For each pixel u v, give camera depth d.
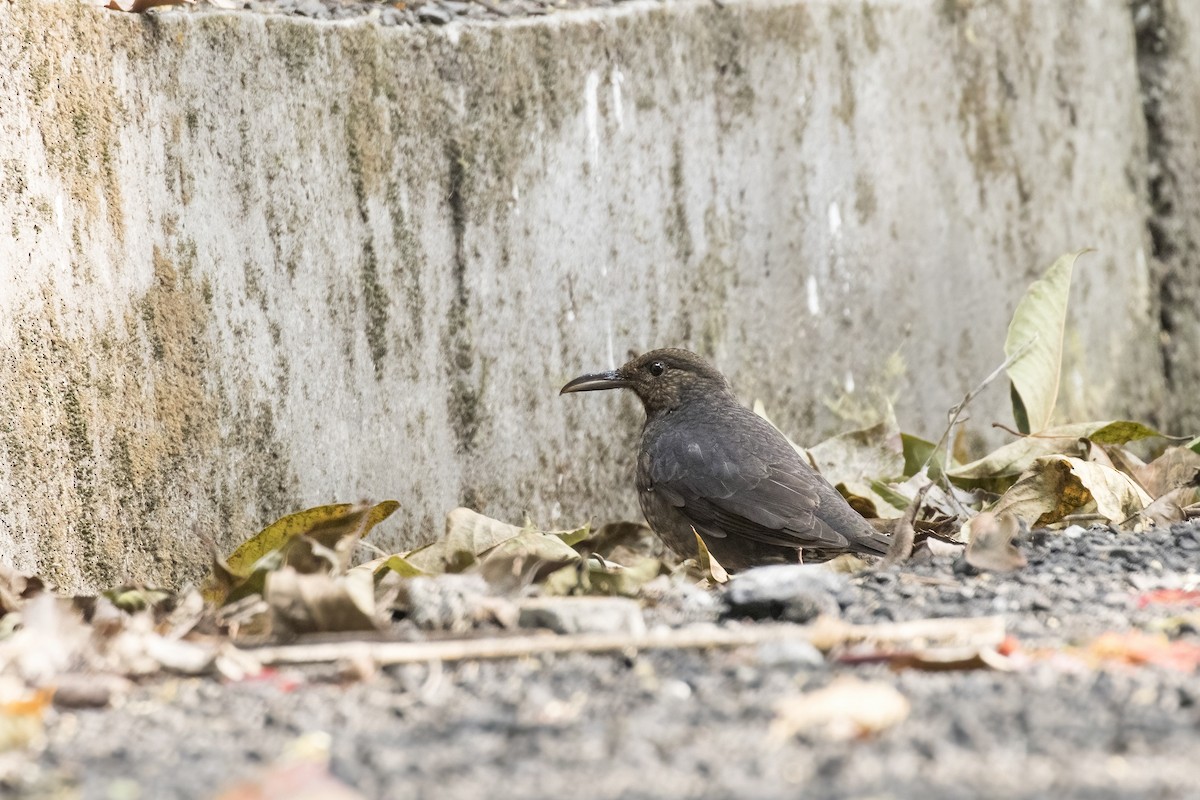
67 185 9.23
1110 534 10.54
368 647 6.99
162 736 5.91
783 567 8.60
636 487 12.69
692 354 12.61
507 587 8.89
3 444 8.84
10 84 8.88
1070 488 11.22
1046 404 13.26
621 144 12.64
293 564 8.81
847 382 14.26
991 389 15.50
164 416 9.91
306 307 10.79
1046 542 10.20
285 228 10.64
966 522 11.15
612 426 13.20
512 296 12.11
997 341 15.53
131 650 6.99
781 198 13.70
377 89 11.20
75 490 9.31
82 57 9.34
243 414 10.40
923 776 5.08
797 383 13.89
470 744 5.62
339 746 5.64
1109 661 6.77
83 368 9.34
